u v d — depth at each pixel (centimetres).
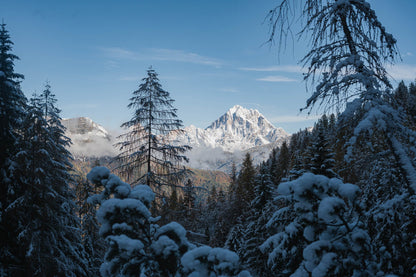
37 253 1102
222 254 255
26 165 1174
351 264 292
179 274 288
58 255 1282
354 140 369
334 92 411
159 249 282
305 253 307
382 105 383
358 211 314
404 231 375
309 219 315
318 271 287
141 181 1243
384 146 439
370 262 327
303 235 335
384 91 403
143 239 308
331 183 317
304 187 313
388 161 435
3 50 1327
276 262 342
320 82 445
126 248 268
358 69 423
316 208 318
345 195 297
